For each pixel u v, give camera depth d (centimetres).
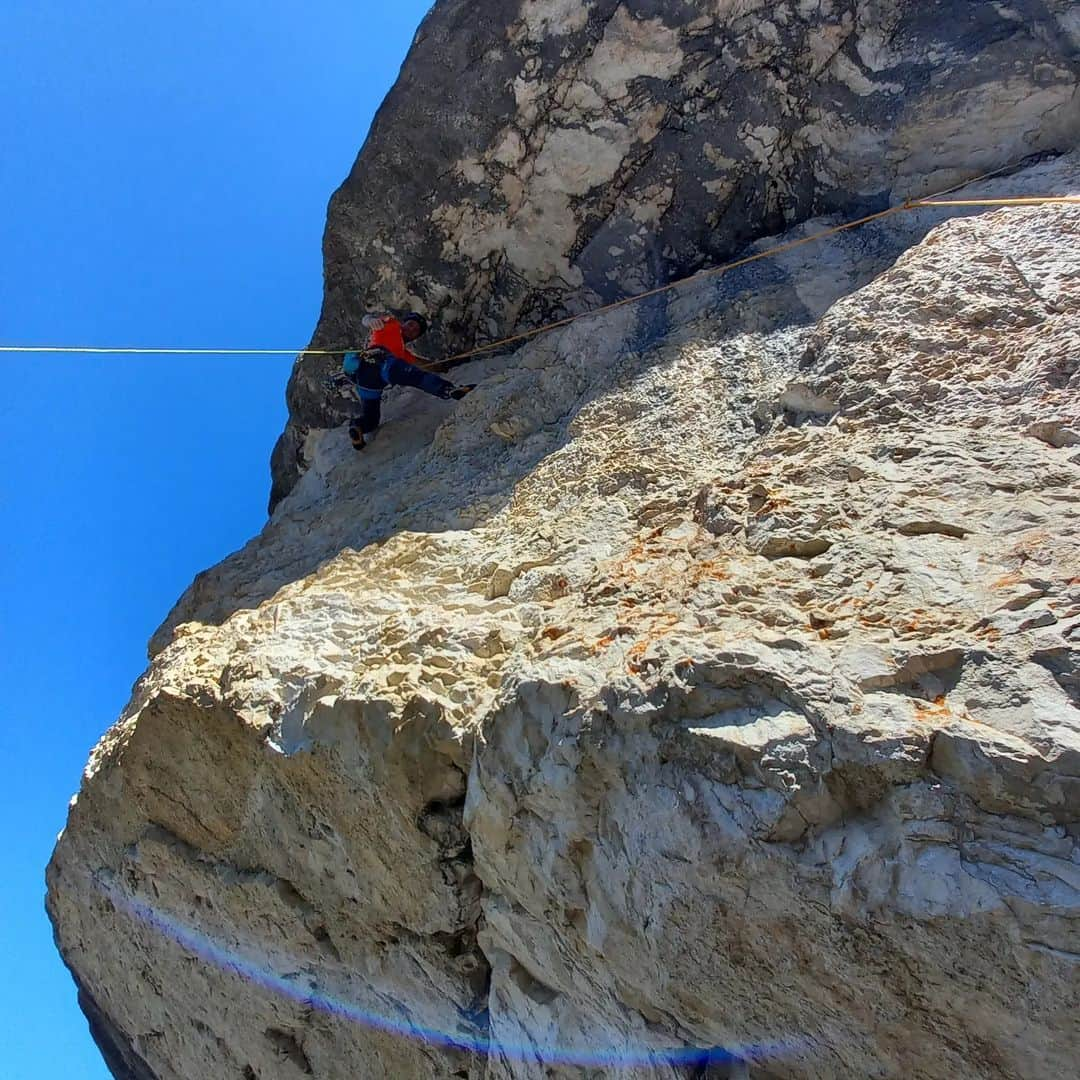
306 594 548
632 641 324
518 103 665
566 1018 381
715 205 649
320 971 532
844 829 249
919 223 558
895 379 405
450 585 490
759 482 384
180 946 629
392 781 397
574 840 318
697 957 288
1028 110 551
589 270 698
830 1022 270
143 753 548
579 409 577
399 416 778
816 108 607
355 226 748
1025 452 337
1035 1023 225
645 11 614
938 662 263
